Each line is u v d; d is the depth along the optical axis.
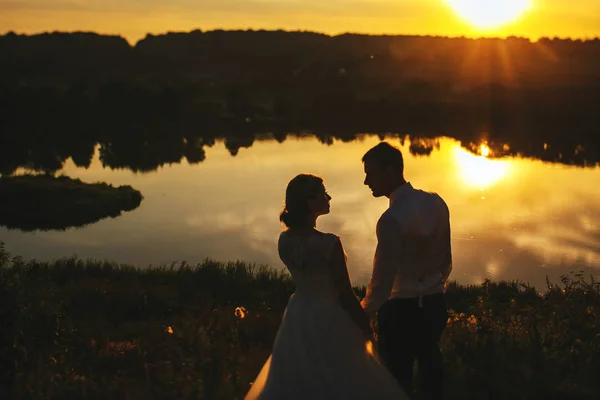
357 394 4.33
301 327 4.42
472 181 47.47
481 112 126.75
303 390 4.35
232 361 6.36
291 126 115.88
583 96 141.62
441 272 4.55
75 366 6.73
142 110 126.69
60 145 86.44
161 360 6.79
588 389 5.61
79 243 31.47
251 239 31.41
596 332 6.58
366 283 22.02
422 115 125.12
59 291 10.54
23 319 6.90
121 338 8.30
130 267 14.97
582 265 25.03
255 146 81.75
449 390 5.53
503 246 28.11
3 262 7.13
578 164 58.41
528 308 8.23
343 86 183.88
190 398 5.55
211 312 8.91
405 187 4.49
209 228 34.25
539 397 5.50
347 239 29.09
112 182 52.88
